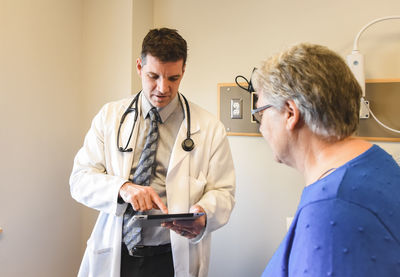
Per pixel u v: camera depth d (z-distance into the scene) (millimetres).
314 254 415
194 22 1729
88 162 1164
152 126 1125
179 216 825
